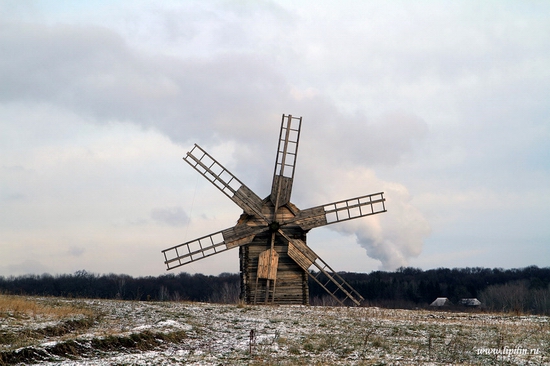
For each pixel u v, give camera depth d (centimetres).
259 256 4159
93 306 3200
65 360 1905
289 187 4284
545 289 8600
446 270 11794
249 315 3259
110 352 2089
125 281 9288
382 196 4456
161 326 2556
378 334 2695
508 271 11725
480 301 9325
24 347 1909
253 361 2019
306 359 2097
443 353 2270
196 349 2252
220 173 4359
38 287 8331
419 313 3712
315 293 8825
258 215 4222
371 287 9788
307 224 4266
